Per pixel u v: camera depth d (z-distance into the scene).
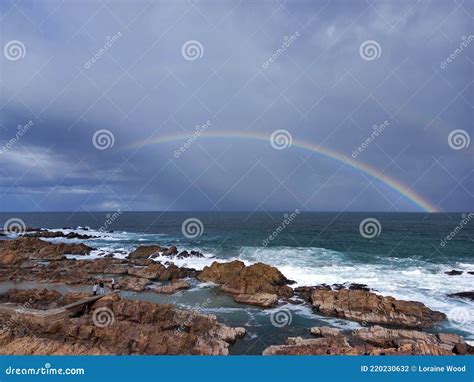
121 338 17.33
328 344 18.69
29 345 15.87
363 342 20.06
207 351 16.98
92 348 16.06
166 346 16.84
